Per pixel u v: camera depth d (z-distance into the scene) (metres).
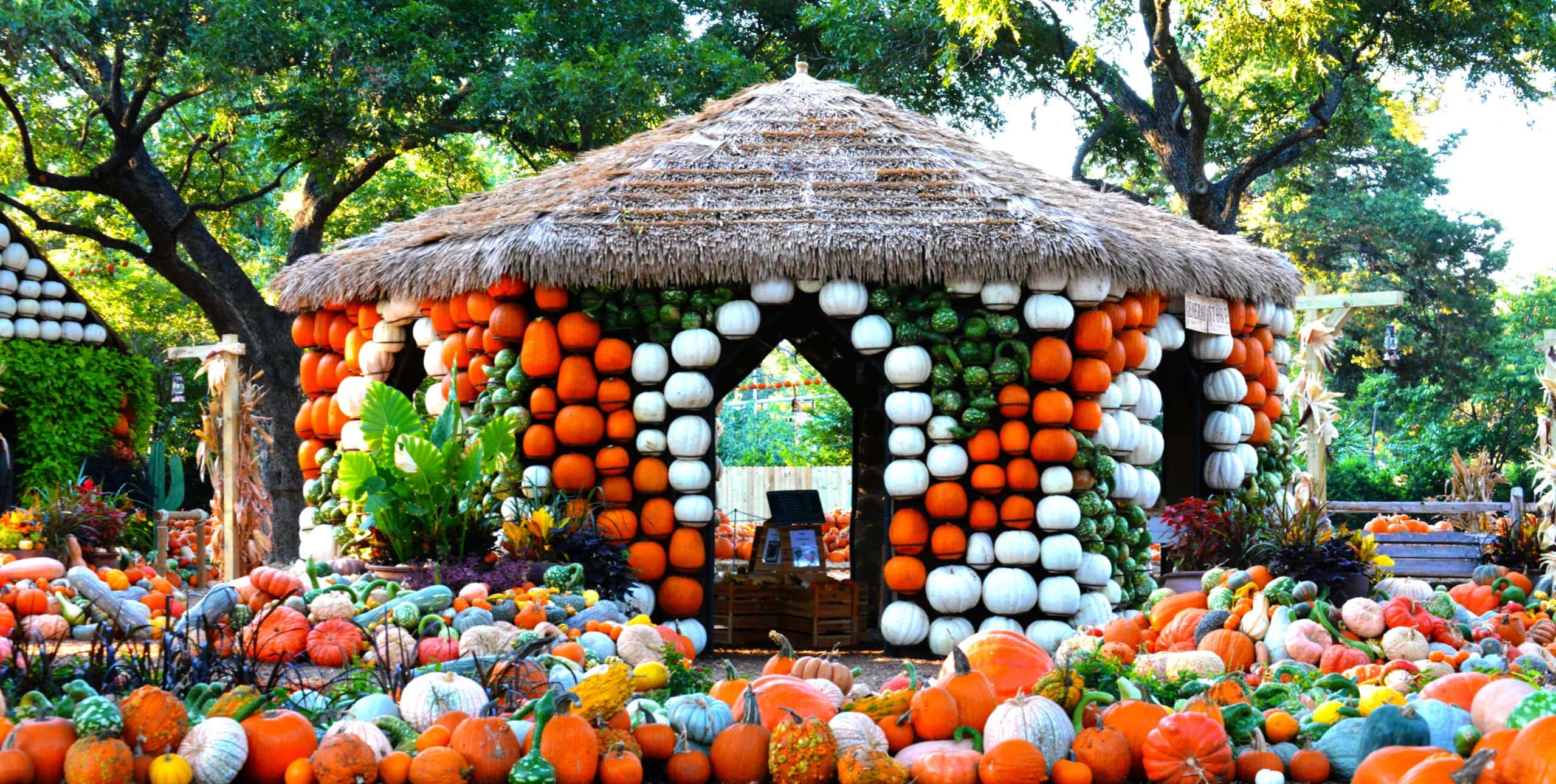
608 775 4.87
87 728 4.45
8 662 5.83
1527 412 31.47
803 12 20.86
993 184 10.21
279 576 8.01
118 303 28.36
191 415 28.86
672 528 9.95
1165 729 4.98
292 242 21.23
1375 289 34.53
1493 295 35.72
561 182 11.24
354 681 6.01
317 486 11.38
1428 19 19.97
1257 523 9.23
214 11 17.38
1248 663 7.34
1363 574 8.62
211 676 5.53
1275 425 12.43
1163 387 11.91
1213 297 11.11
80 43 16.72
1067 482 9.70
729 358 9.99
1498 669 6.45
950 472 9.68
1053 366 9.60
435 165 23.95
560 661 6.11
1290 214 35.38
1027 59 22.27
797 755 4.89
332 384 11.70
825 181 10.28
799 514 11.48
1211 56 17.59
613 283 9.65
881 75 20.83
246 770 4.70
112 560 11.84
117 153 18.61
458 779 4.67
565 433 9.77
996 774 4.86
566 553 9.18
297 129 18.58
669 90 18.55
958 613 9.77
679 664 6.62
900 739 5.27
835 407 24.11
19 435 17.44
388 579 8.98
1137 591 10.66
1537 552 10.45
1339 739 5.12
